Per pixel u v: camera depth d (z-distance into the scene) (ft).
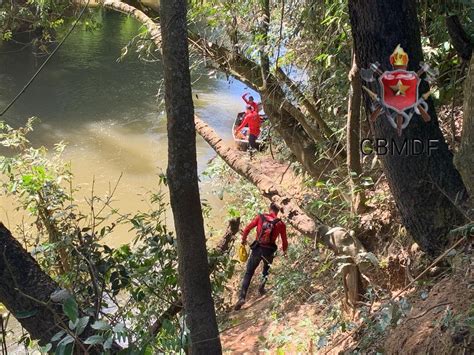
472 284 10.82
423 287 13.11
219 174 32.73
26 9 26.68
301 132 21.77
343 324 14.32
